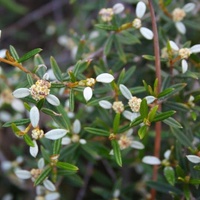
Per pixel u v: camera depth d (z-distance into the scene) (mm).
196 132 267
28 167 347
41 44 484
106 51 282
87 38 325
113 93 263
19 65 226
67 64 403
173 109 253
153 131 293
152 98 232
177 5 311
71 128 269
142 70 328
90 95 224
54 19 493
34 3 499
